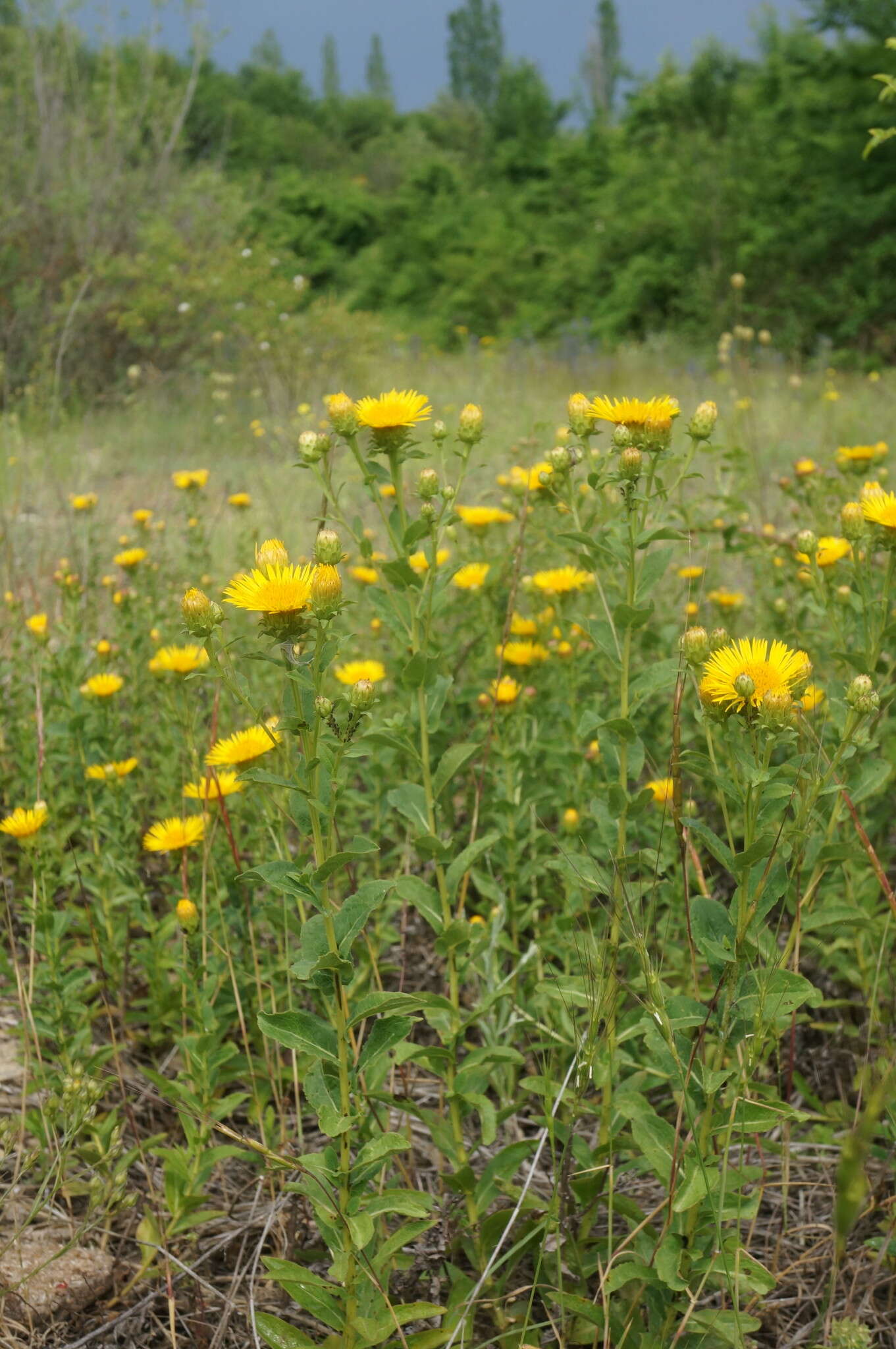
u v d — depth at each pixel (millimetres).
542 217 26984
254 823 2848
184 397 11328
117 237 12555
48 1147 2115
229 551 5738
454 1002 1989
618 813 1968
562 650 2867
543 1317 1888
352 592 4520
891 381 12258
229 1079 2336
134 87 14430
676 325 19734
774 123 20000
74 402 10703
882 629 2074
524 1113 2430
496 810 2670
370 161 47562
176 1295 1975
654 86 24453
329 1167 1646
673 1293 1736
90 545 4859
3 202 12094
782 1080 2404
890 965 2389
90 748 3168
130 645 3877
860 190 18109
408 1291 1948
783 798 1633
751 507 5570
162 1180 2279
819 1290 1936
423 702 1995
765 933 1717
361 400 2051
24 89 13312
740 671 1582
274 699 3328
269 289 12234
